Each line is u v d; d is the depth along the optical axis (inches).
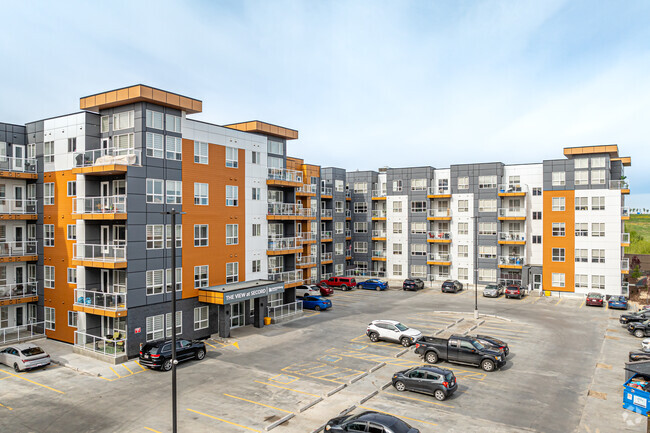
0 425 757.9
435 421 766.5
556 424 757.9
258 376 1000.2
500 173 2317.9
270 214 1627.7
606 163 2036.2
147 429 740.0
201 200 1352.1
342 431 660.1
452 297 2095.2
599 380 973.2
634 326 1355.8
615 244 2011.6
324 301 1765.5
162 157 1230.9
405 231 2576.3
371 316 1652.3
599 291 2038.6
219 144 1422.2
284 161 1758.1
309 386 936.9
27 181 1402.6
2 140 1355.8
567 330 1434.5
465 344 1067.9
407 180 2571.4
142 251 1167.6
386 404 843.4
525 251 2287.2
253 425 752.3
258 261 1577.3
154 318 1193.4
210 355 1165.1
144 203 1176.2
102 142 1268.5
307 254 2034.9
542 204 2203.5
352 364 1086.4
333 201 2539.4
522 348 1227.9
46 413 805.2
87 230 1234.6
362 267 2728.8
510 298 2049.7
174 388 666.2
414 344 1246.3
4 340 1242.6
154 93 1181.7
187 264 1300.4
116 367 1062.4
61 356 1146.7
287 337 1347.2
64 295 1288.1
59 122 1309.1
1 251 1322.6
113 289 1203.9
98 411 812.6
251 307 1542.8
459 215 2423.7
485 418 780.0
